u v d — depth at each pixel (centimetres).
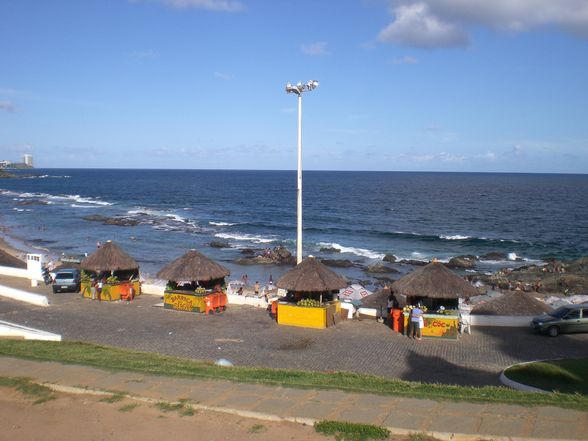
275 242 7325
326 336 2220
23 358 1519
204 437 1023
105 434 1043
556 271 5281
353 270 5609
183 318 2522
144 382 1319
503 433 1010
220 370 1481
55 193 16488
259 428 1058
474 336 2247
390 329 2358
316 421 1075
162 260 5997
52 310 2653
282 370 1566
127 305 2795
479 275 5206
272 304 2603
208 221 9506
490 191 17162
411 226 8938
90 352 1702
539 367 1712
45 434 1048
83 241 7294
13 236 7662
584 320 2269
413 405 1155
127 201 13738
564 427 1031
